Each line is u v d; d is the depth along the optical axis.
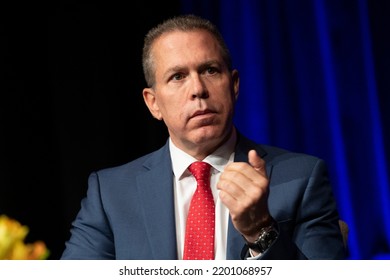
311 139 9.93
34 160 8.82
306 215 3.79
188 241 3.76
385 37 9.85
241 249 3.66
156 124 9.29
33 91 8.85
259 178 3.26
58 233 8.98
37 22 8.92
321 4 9.84
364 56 9.85
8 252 2.58
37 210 8.81
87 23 9.06
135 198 4.07
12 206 8.65
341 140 9.83
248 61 9.86
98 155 9.09
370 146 9.89
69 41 9.02
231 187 3.24
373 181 9.91
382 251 9.98
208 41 3.79
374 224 9.96
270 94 9.92
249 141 4.14
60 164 9.02
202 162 3.92
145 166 4.21
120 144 9.16
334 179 9.96
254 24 9.85
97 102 9.08
